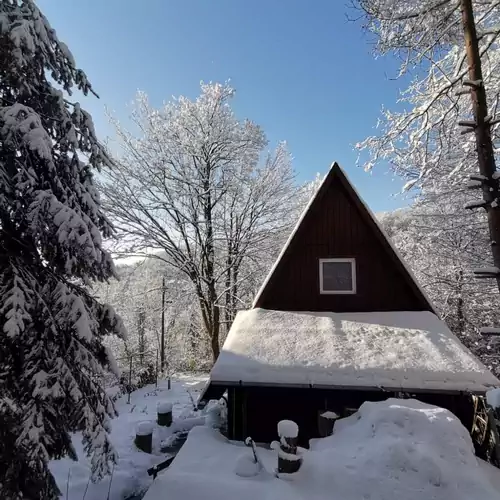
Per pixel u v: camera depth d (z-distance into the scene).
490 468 4.43
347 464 3.88
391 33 6.11
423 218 12.56
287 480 3.91
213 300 15.81
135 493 5.95
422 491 3.44
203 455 4.99
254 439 6.68
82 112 5.22
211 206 15.85
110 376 17.06
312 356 6.51
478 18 6.19
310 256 8.63
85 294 5.22
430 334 7.09
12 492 3.96
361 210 8.50
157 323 23.38
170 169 15.56
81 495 5.57
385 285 8.30
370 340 6.99
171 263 15.66
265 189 16.36
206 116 15.41
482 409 5.31
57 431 4.48
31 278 4.45
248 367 6.29
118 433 9.13
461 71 6.66
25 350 4.25
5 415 3.98
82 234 4.45
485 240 11.07
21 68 4.33
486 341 11.85
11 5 4.50
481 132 5.02
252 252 16.28
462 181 9.56
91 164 5.52
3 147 4.34
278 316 8.09
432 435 4.03
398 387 5.81
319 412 6.69
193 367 22.06
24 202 4.49
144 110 15.44
